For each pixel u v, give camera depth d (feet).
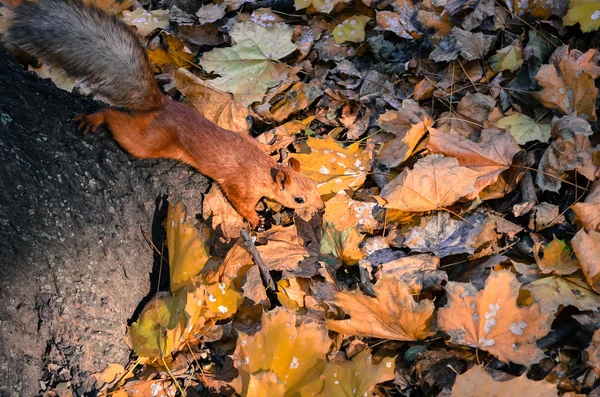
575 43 3.15
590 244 2.48
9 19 2.72
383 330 2.47
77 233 2.47
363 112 3.29
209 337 2.59
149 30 3.47
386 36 3.46
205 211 2.93
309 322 2.46
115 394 2.41
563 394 2.23
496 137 2.91
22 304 2.31
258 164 2.97
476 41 3.20
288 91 3.33
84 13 2.77
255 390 2.28
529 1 3.23
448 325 2.38
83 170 2.56
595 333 2.29
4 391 2.22
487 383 2.20
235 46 3.33
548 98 2.96
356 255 2.79
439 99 3.20
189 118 2.91
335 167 3.07
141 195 2.73
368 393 2.29
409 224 2.87
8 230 2.31
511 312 2.34
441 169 2.81
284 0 3.65
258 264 2.66
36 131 2.50
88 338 2.43
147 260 2.69
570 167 2.77
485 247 2.71
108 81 2.78
